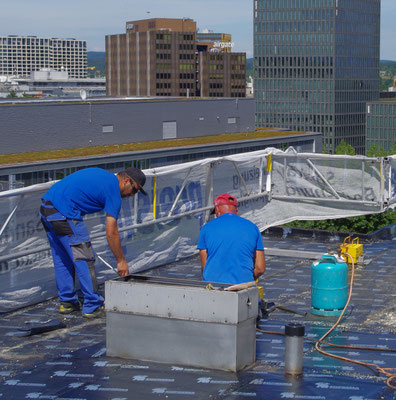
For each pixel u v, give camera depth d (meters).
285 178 13.23
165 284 7.11
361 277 9.89
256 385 6.48
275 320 8.23
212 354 6.77
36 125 72.31
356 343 7.51
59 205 8.23
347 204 13.05
